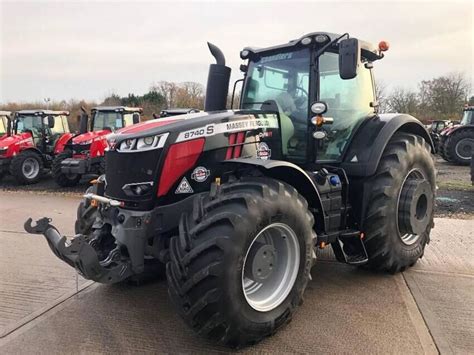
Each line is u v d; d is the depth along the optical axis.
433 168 4.36
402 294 3.54
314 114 3.54
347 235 3.63
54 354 2.71
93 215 3.59
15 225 6.00
